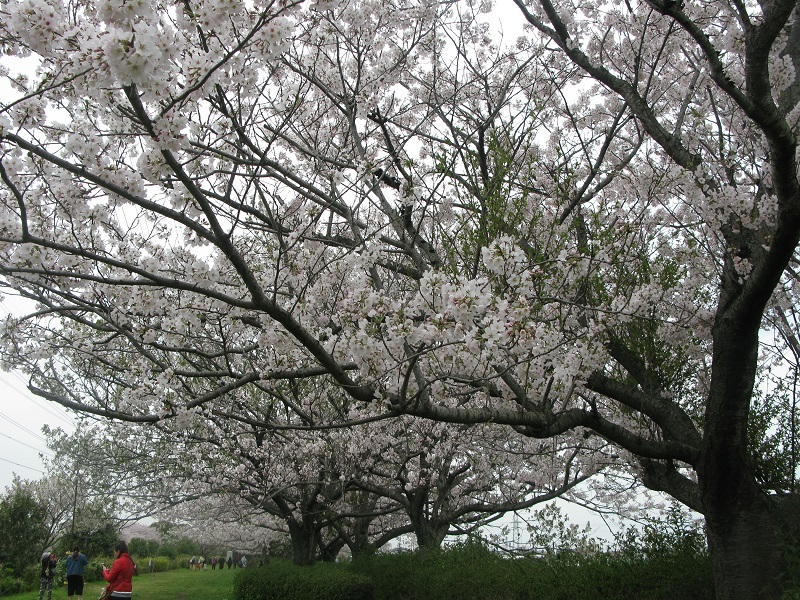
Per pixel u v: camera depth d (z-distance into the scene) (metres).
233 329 5.27
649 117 5.51
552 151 8.11
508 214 4.62
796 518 5.23
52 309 4.73
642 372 6.11
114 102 3.26
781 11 3.58
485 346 3.40
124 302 4.64
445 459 11.72
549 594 6.77
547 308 5.07
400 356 4.02
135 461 12.10
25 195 4.25
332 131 6.58
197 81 2.93
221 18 2.85
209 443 10.05
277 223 4.51
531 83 7.46
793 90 5.45
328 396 9.93
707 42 3.85
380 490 12.00
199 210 4.16
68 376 7.84
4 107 2.61
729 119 6.20
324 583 9.68
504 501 12.66
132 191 3.43
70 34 2.56
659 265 5.41
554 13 5.39
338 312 5.03
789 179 3.97
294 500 12.22
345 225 7.25
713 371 5.21
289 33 3.07
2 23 2.73
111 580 8.80
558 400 5.54
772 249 4.29
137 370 5.46
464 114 7.11
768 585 4.95
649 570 6.22
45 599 14.13
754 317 4.79
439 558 9.51
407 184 4.96
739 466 5.20
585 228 5.88
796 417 5.97
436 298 3.79
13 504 19.69
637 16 6.29
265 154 3.78
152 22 2.44
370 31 5.87
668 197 5.92
